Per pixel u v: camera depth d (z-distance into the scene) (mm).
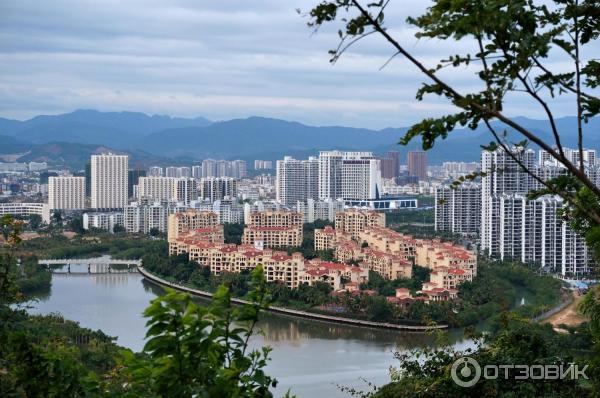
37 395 29141
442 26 25703
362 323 196875
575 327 136000
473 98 26188
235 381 27125
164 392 26156
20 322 35438
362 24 25828
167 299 25938
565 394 45906
